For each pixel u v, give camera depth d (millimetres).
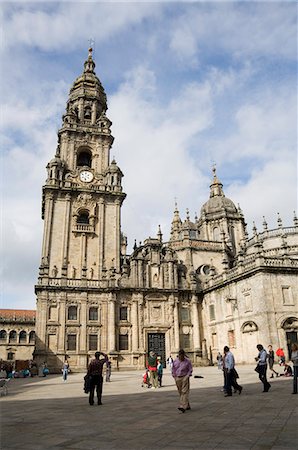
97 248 55688
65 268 52031
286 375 26219
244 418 11922
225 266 52250
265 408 13523
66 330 49375
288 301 42625
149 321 53094
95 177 59812
